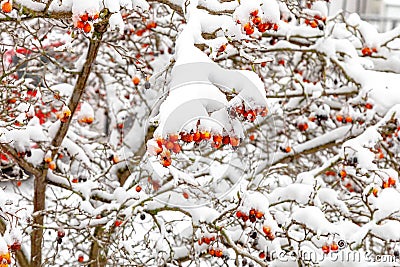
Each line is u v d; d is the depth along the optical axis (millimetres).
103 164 5059
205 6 2453
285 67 5203
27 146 3354
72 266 3955
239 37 2271
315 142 4309
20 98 3176
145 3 2662
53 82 4332
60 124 3604
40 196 3770
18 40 3121
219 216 3066
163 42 4676
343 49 4145
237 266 3061
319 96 4207
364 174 3213
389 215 3143
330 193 3512
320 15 3949
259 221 3010
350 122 4145
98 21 2488
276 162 4227
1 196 2584
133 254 3518
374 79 3881
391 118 3438
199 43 2137
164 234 3578
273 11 2270
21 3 2494
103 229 3766
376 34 4156
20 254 3920
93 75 5629
